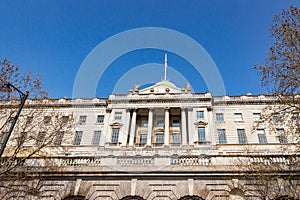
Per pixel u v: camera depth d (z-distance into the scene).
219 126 47.44
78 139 45.56
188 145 41.25
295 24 16.78
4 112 22.17
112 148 40.56
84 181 18.89
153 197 18.00
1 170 18.50
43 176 19.00
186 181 18.44
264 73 17.44
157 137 49.19
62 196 18.30
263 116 20.03
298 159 18.45
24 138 21.48
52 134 23.48
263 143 42.12
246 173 18.06
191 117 48.69
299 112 17.47
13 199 18.39
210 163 19.27
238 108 49.19
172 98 51.22
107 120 49.12
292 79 16.84
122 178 18.84
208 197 17.72
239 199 17.52
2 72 19.39
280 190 17.06
